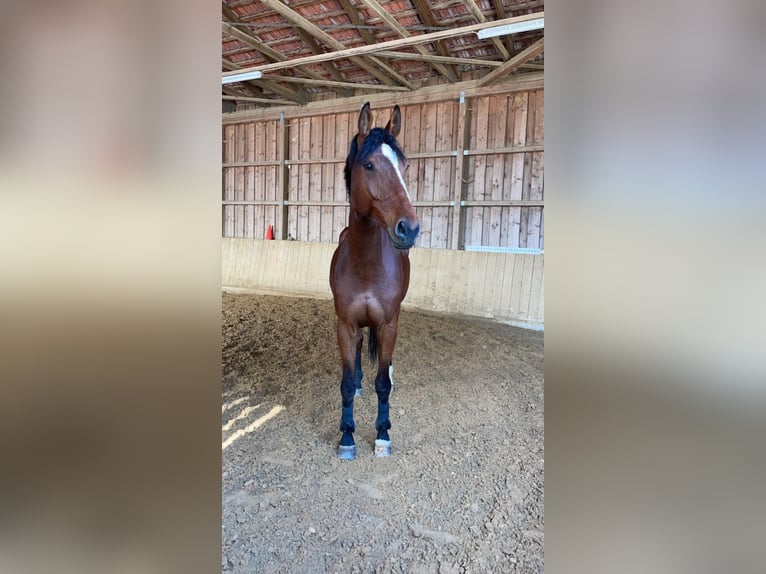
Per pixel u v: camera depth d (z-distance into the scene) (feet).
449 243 18.03
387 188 5.46
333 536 4.79
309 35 15.11
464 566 4.36
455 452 6.60
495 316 14.74
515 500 5.43
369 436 7.08
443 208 18.07
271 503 5.35
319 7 13.32
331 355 11.01
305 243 19.24
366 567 4.36
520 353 11.43
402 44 13.21
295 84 19.48
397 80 17.71
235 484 5.74
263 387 9.04
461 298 15.44
